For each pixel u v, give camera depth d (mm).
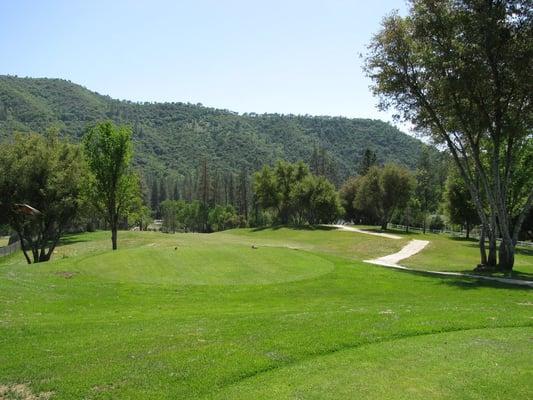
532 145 49406
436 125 33969
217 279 24281
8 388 9273
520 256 47062
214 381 9383
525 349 11570
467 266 37781
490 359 10797
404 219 114812
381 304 18484
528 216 71000
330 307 17828
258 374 9883
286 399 8594
